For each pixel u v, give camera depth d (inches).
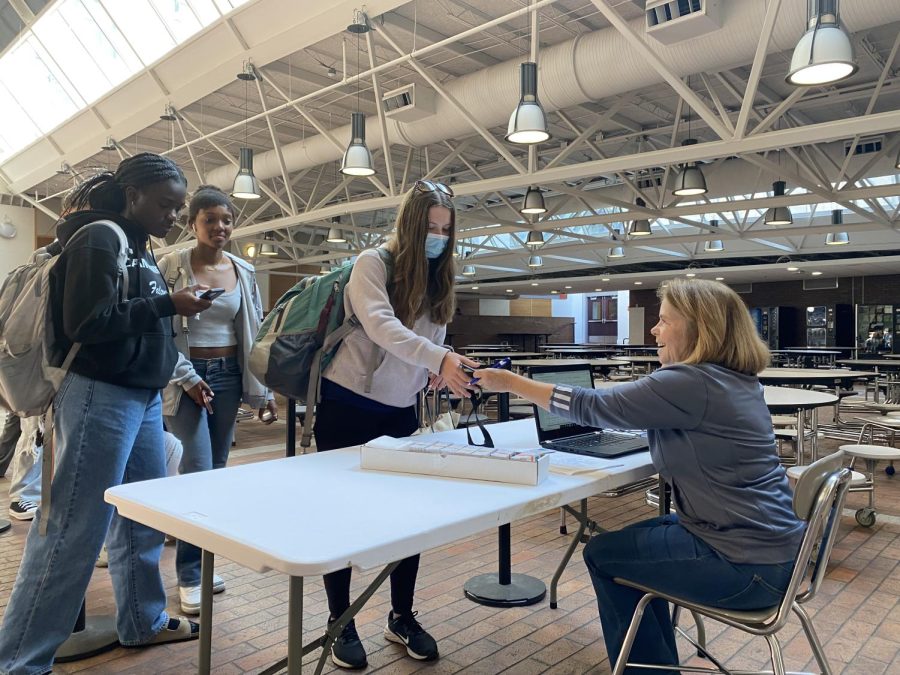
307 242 773.3
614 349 647.1
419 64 243.1
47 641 70.0
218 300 102.1
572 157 421.4
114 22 316.8
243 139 419.8
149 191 75.0
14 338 67.9
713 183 407.8
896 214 446.0
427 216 74.2
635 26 215.3
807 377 171.3
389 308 72.4
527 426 94.7
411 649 83.0
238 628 92.4
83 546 71.1
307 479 59.0
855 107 328.8
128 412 74.2
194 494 53.4
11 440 183.8
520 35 266.4
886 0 171.5
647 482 143.3
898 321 690.8
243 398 106.4
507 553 106.4
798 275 731.4
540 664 82.1
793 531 56.8
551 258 753.6
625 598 63.9
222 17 278.5
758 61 189.5
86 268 66.4
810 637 58.6
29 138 461.1
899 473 209.6
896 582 113.9
